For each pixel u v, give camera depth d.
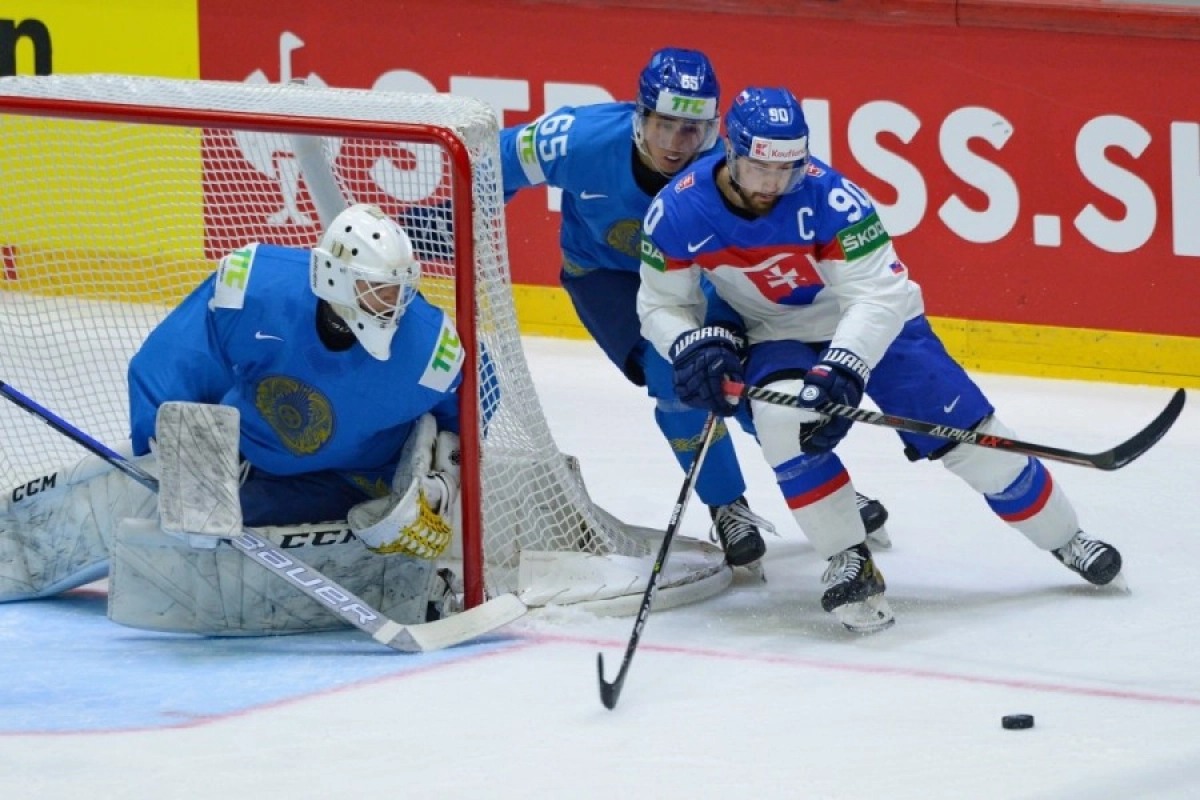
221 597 14.07
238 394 14.15
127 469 14.14
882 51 22.83
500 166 14.55
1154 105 21.83
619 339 16.45
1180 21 21.42
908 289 14.28
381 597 14.37
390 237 13.02
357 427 13.99
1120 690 12.60
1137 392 22.34
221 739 11.48
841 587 13.77
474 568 14.10
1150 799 10.40
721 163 13.76
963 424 14.54
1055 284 22.75
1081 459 13.84
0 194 23.61
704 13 23.47
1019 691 12.55
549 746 11.34
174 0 26.16
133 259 23.38
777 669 13.15
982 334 23.20
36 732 11.62
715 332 13.78
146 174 23.11
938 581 15.67
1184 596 15.05
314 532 14.06
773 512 18.11
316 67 25.64
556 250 25.00
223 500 13.48
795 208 13.56
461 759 11.09
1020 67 22.28
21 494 14.95
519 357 14.95
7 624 14.54
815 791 10.54
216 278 13.98
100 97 14.76
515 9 24.39
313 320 13.73
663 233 13.85
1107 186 22.25
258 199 22.64
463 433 13.94
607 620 14.51
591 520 15.49
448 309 21.23
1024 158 22.52
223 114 14.08
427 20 24.89
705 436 13.96
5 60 27.06
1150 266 22.28
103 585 15.92
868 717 11.95
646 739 11.48
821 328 14.40
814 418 13.62
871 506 16.14
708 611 14.90
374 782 10.69
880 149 23.12
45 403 19.89
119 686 12.68
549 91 24.48
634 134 15.16
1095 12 21.75
